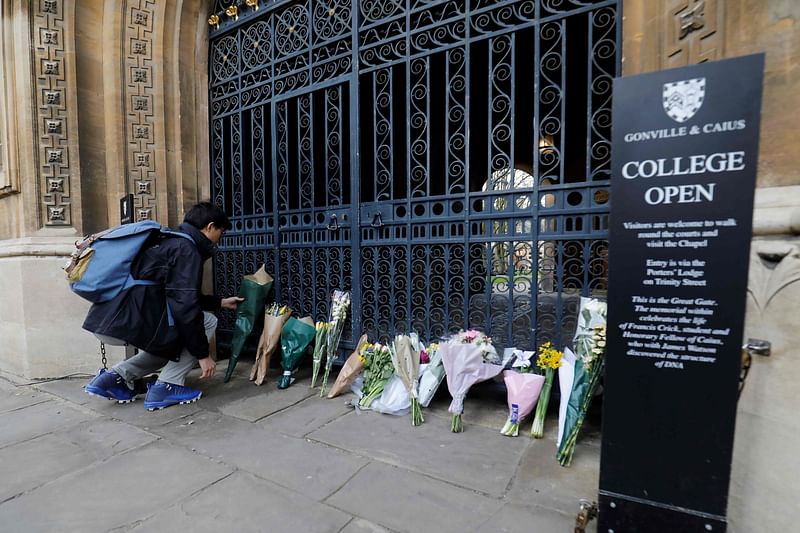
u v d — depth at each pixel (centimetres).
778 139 153
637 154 144
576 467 222
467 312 304
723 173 133
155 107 428
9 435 269
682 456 143
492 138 296
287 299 406
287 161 400
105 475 219
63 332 386
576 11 261
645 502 148
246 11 424
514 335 301
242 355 456
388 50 337
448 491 201
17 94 381
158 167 430
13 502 196
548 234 276
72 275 278
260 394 342
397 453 239
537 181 278
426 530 173
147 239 294
